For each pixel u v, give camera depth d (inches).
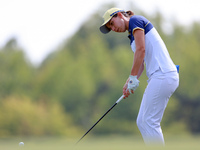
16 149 636.7
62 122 6003.9
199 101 6215.6
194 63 6451.8
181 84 6309.1
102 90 6491.1
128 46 6747.1
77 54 6771.7
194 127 6102.4
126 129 5826.8
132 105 5866.1
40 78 6569.9
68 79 6456.7
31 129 5723.4
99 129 5994.1
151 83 631.2
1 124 5620.1
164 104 633.0
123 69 6402.6
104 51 6692.9
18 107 5762.8
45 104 6245.1
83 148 581.3
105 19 673.6
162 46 641.0
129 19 649.0
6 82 6417.3
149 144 630.5
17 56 6589.6
